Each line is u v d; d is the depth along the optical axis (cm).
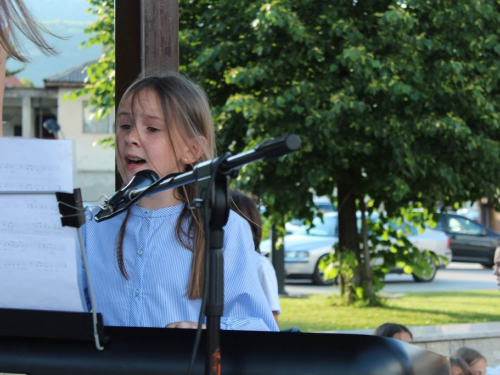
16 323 180
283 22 955
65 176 164
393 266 1204
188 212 251
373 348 177
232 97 992
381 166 1052
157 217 252
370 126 987
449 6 998
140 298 243
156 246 248
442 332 765
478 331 766
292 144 160
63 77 3619
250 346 181
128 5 389
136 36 388
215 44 1052
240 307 248
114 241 254
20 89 3769
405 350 179
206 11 1044
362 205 1172
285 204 1068
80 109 3581
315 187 1091
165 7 380
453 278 2103
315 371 175
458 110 1029
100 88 1177
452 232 2381
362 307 1211
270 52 1039
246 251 254
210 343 174
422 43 981
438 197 1057
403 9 984
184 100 251
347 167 1042
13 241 171
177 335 183
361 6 1034
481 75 1044
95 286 250
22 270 173
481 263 2392
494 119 1022
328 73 1014
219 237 176
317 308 1226
